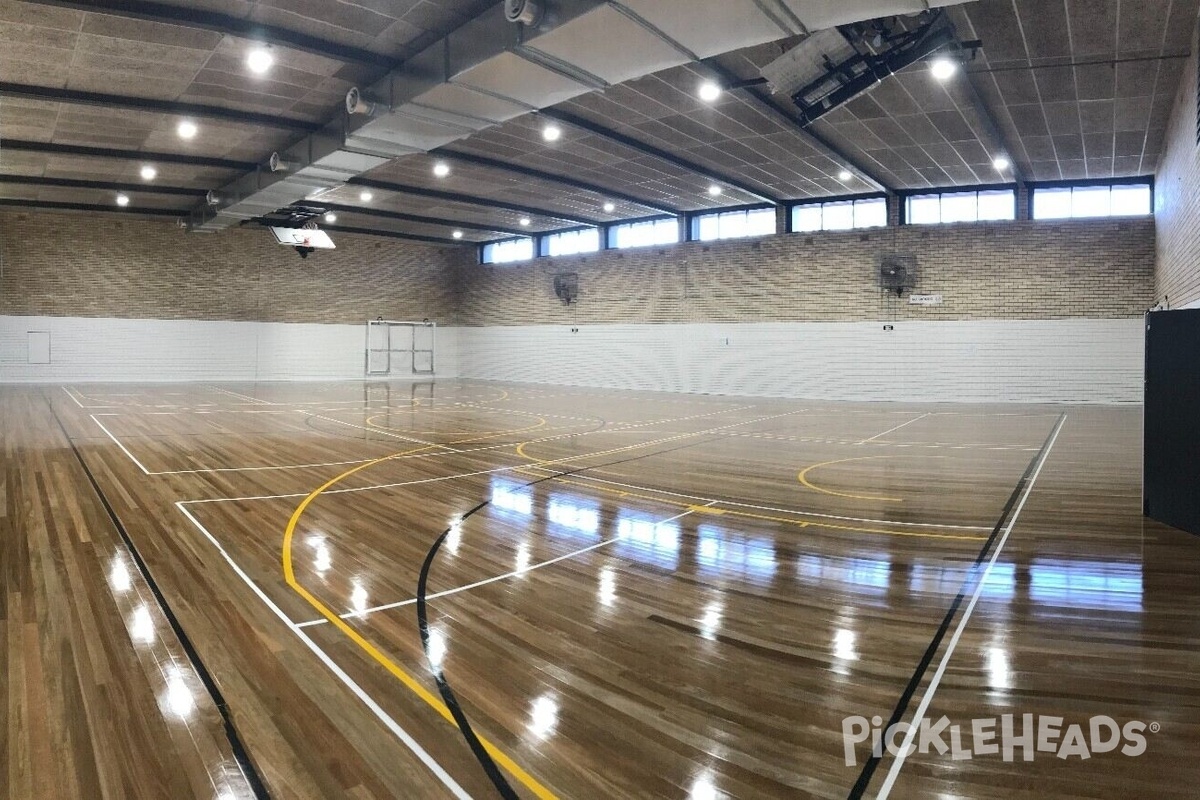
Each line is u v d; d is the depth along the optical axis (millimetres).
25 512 5391
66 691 2678
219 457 8008
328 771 2184
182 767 2205
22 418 11141
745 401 16328
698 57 6230
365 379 22656
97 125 10383
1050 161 13094
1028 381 15070
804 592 3842
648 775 2178
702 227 18703
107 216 18234
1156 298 13422
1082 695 2684
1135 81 9156
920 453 8562
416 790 2094
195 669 2869
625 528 5172
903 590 3865
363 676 2822
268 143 11367
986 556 4453
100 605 3551
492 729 2438
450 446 9148
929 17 7340
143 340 19062
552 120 10461
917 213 15898
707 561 4391
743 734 2414
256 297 20734
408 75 7816
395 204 17000
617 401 16188
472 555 4496
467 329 24344
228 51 7812
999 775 2178
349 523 5246
